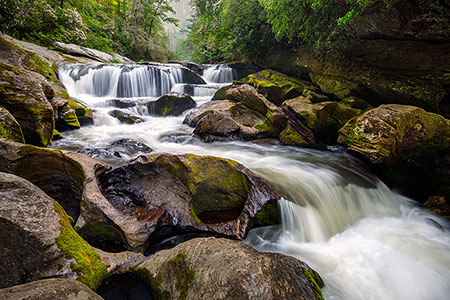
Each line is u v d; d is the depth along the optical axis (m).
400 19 5.96
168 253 2.48
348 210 4.62
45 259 1.95
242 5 11.66
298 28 8.66
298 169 5.48
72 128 7.07
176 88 12.99
